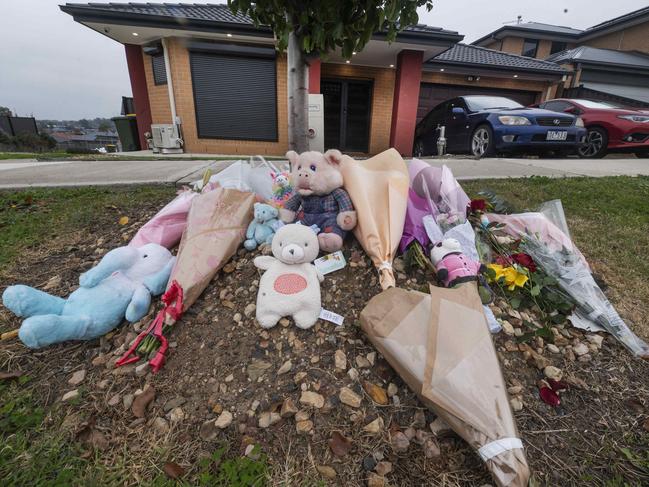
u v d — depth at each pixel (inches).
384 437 49.7
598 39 717.9
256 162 117.3
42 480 43.6
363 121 437.1
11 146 634.2
